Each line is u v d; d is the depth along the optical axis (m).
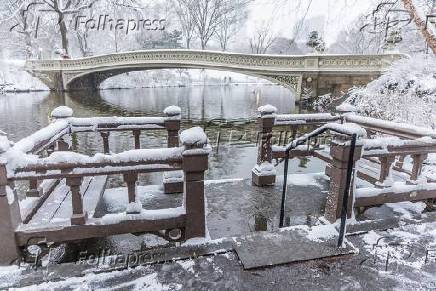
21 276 2.66
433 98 10.56
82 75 34.34
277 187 4.93
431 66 11.49
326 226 3.48
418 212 4.07
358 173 4.80
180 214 3.08
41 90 37.00
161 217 3.04
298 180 5.27
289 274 2.77
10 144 2.77
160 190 4.71
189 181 3.01
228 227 3.70
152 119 4.45
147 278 2.68
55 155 2.73
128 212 3.01
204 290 2.57
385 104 12.52
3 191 2.67
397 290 2.59
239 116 20.81
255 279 2.70
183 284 2.62
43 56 44.22
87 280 2.63
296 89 21.88
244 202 4.37
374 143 3.47
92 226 2.91
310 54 20.38
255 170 5.07
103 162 2.79
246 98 32.34
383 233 3.41
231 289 2.58
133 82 48.28
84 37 41.78
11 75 36.84
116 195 4.49
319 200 4.45
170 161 2.95
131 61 28.94
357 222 3.59
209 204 4.30
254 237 3.27
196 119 19.83
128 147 12.65
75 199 2.87
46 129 3.73
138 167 2.89
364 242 3.25
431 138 3.85
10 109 23.94
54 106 25.83
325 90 20.88
